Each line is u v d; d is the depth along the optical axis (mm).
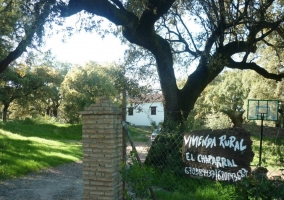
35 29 8766
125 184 5656
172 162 6797
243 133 4922
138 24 9664
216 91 30266
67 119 37250
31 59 13500
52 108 46031
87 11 9211
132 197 5516
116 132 5504
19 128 26125
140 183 5230
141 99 13617
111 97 34062
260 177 4586
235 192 4434
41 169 11375
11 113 44094
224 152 5004
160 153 7059
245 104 21812
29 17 9234
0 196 7637
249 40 11102
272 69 18219
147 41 9891
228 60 11266
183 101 10430
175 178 6688
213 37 10523
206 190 6164
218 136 5074
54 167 12086
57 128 30531
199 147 5234
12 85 33500
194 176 5277
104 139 5410
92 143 5480
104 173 5383
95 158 5445
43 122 33438
